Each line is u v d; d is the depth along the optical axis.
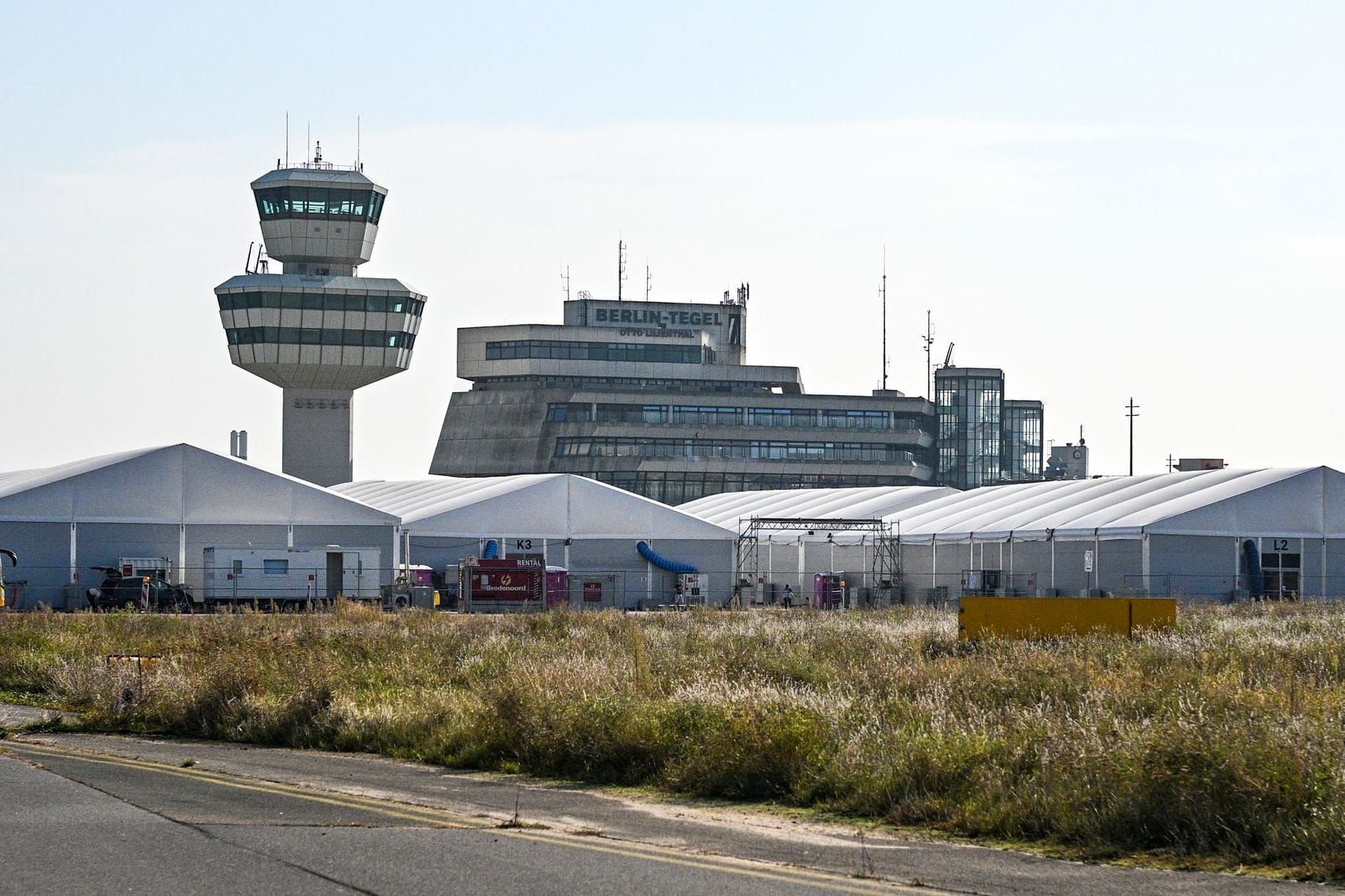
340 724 49.47
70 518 152.62
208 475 158.62
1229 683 49.09
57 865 27.34
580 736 42.19
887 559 182.25
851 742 38.62
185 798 35.81
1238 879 27.31
